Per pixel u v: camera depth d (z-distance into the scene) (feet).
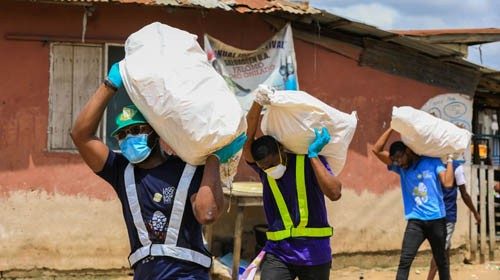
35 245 26.05
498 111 41.06
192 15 27.27
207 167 9.24
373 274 29.53
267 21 27.91
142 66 9.24
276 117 14.49
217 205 9.08
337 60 29.50
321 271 14.51
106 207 26.73
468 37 39.34
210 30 27.50
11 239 25.84
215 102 9.11
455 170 23.75
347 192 29.94
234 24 27.78
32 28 25.84
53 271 26.23
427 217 20.75
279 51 27.58
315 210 14.48
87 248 26.53
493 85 35.14
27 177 25.98
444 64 31.60
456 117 31.86
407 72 30.86
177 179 9.50
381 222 30.58
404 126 20.75
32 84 25.96
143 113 9.34
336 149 15.05
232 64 27.09
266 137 14.48
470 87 32.14
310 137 14.43
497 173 38.17
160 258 9.41
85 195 26.50
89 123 9.61
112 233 26.78
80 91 26.43
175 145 9.27
